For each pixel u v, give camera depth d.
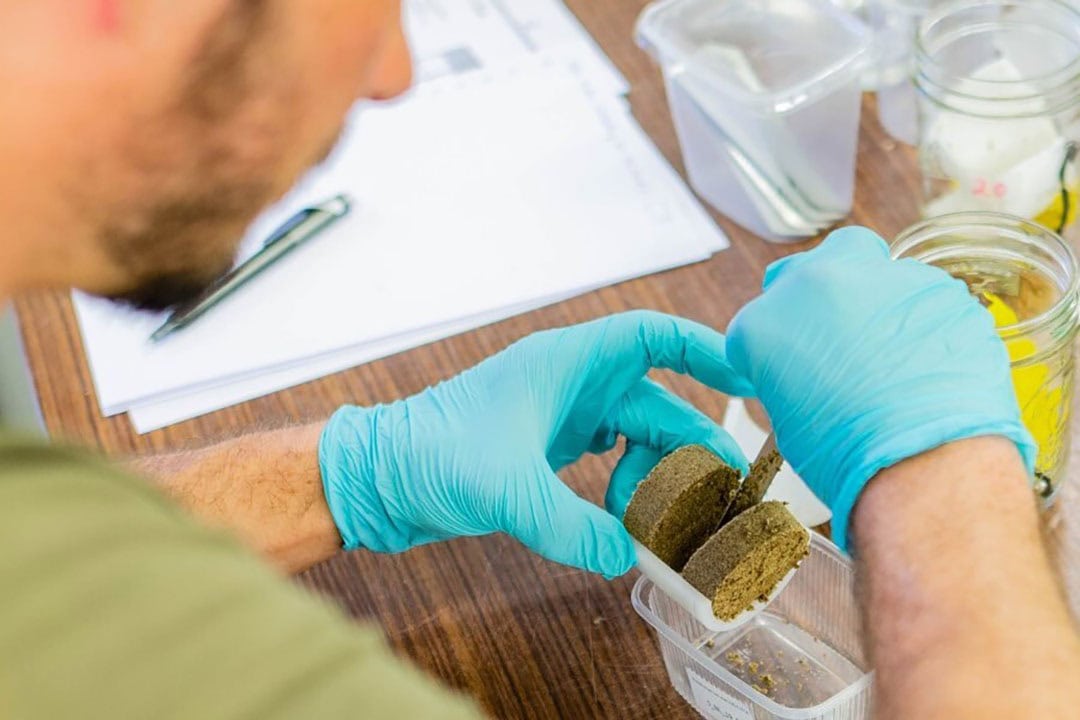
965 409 0.69
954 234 0.79
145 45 0.54
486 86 1.07
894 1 0.98
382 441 0.83
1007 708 0.61
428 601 0.82
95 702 0.46
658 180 0.99
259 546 0.83
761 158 0.92
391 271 0.96
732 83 0.91
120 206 0.57
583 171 1.00
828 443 0.72
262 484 0.84
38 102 0.54
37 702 0.46
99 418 0.92
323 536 0.84
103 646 0.47
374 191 1.01
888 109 1.00
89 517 0.50
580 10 1.12
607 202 0.98
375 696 0.50
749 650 0.78
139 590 0.49
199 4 0.54
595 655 0.79
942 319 0.73
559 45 1.10
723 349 0.83
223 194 0.58
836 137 0.92
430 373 0.92
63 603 0.47
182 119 0.56
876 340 0.72
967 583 0.64
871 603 0.66
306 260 0.98
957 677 0.62
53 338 0.97
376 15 0.58
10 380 0.95
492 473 0.80
